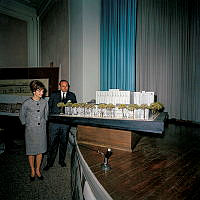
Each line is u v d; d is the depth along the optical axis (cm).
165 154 279
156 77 543
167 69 529
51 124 360
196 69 486
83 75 450
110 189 180
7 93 564
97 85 491
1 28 602
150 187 184
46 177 327
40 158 317
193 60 489
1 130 475
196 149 304
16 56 644
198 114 491
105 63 488
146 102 320
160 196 169
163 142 346
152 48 543
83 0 439
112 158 260
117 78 472
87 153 279
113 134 296
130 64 448
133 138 298
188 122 508
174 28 512
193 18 482
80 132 326
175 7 507
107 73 489
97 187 190
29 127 301
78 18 453
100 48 497
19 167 374
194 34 482
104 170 222
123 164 240
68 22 492
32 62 690
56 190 286
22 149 491
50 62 613
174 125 495
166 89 532
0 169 363
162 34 528
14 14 625
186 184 191
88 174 222
